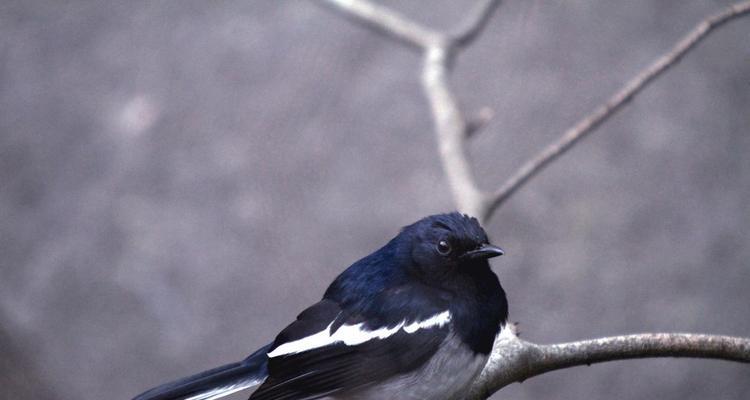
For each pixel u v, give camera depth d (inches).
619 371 550.3
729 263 568.7
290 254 614.2
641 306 561.9
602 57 642.8
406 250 273.9
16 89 707.4
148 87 691.4
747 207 585.0
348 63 670.5
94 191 653.3
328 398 271.9
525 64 647.1
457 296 266.2
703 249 574.2
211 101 676.7
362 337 266.8
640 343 251.1
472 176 341.7
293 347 268.2
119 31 727.7
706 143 608.7
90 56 717.3
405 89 653.9
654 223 585.6
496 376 260.2
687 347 248.1
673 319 555.2
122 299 613.0
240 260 617.3
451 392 267.6
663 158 605.9
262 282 608.7
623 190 598.2
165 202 642.8
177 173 652.1
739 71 630.5
